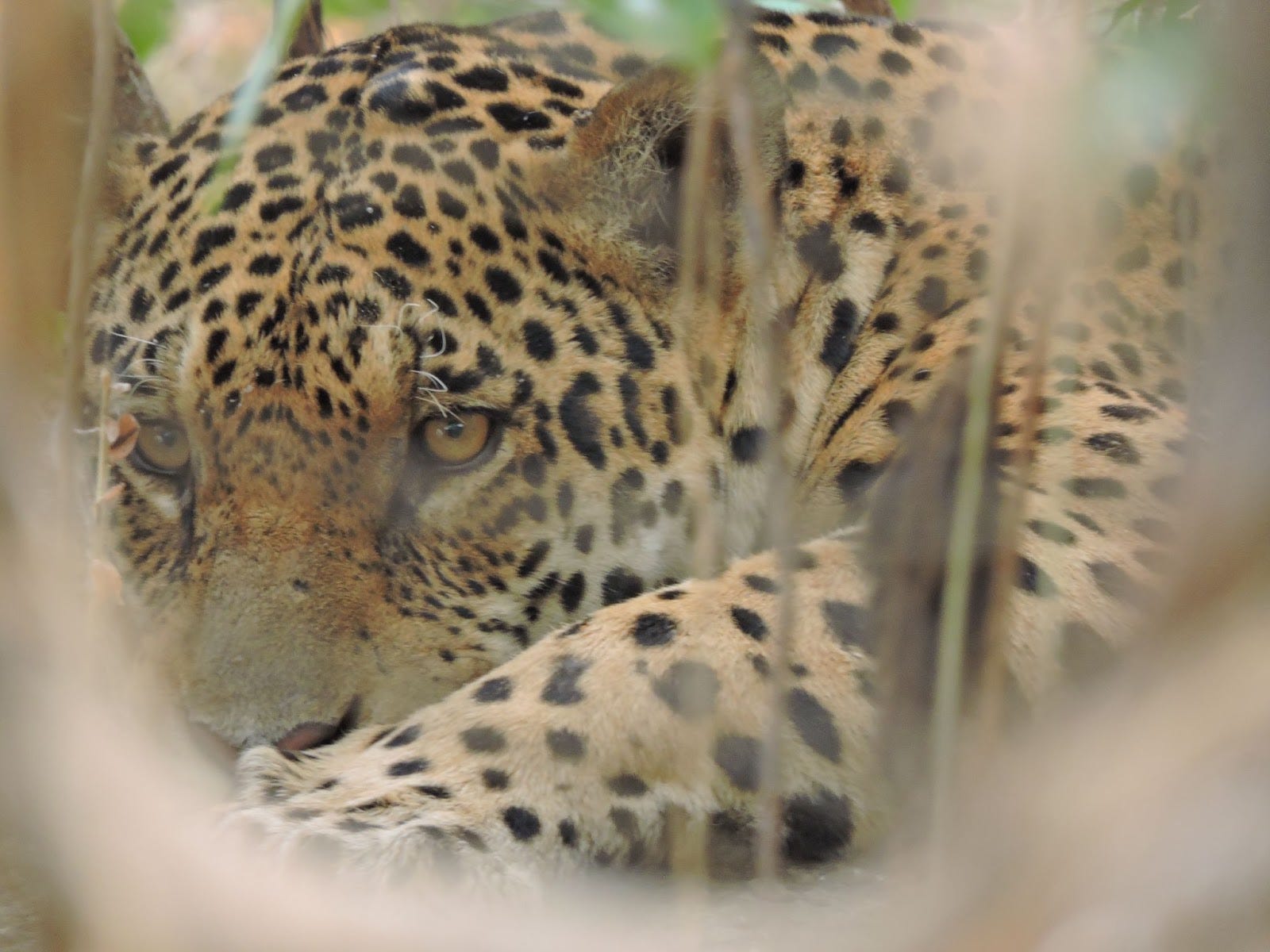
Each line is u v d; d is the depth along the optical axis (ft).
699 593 19.47
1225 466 7.26
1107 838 7.63
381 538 22.38
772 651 18.67
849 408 24.93
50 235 10.19
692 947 15.62
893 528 17.53
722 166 23.57
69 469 12.64
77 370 12.63
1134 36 23.34
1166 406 23.21
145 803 10.91
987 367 12.11
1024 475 12.53
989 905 8.46
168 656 21.24
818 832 18.20
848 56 26.86
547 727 18.13
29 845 11.55
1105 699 8.28
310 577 21.75
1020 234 11.94
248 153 23.58
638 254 24.08
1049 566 18.92
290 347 21.89
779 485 13.10
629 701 18.19
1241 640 7.14
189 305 22.45
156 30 33.17
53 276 10.28
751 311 24.54
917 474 16.99
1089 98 12.55
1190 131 26.25
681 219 23.94
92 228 12.60
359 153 23.20
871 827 18.20
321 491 21.98
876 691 18.42
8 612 10.51
